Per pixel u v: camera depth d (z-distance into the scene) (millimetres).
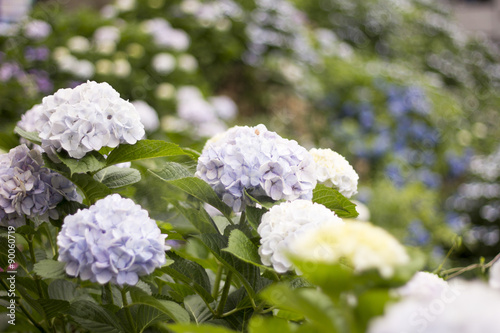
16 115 4117
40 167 1271
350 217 1443
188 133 3758
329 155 1548
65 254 1038
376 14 8133
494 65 9570
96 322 1197
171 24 5223
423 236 4051
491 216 4688
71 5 6438
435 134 5930
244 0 5762
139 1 5359
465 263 4293
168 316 1208
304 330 808
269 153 1278
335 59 6250
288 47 5711
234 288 1548
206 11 5266
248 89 5469
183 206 1453
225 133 1433
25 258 1450
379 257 778
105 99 1216
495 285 1111
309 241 858
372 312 714
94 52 4543
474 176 5484
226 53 5254
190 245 1297
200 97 4301
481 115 7840
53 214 1274
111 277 1033
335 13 7902
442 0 11070
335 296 743
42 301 1169
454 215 4781
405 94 5883
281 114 5473
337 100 5730
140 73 4500
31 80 4367
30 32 4668
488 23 12289
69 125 1177
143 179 1713
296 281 1175
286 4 6148
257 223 1240
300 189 1284
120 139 1224
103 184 1251
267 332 826
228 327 1229
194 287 1239
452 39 9094
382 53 8023
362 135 5602
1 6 5047
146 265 1059
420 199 4379
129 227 1055
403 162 5488
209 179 1283
